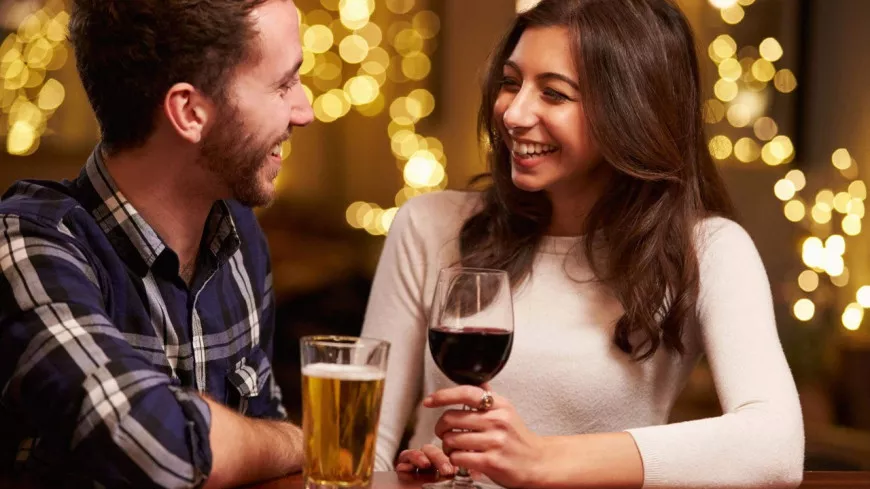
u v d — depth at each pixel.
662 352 1.82
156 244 1.54
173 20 1.42
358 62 6.36
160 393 1.28
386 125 6.75
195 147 1.49
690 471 1.42
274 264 5.52
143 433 1.24
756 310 1.75
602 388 1.79
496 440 1.32
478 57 6.47
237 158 1.51
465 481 1.36
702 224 1.85
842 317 4.45
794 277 4.91
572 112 1.73
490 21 6.45
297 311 4.60
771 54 4.93
